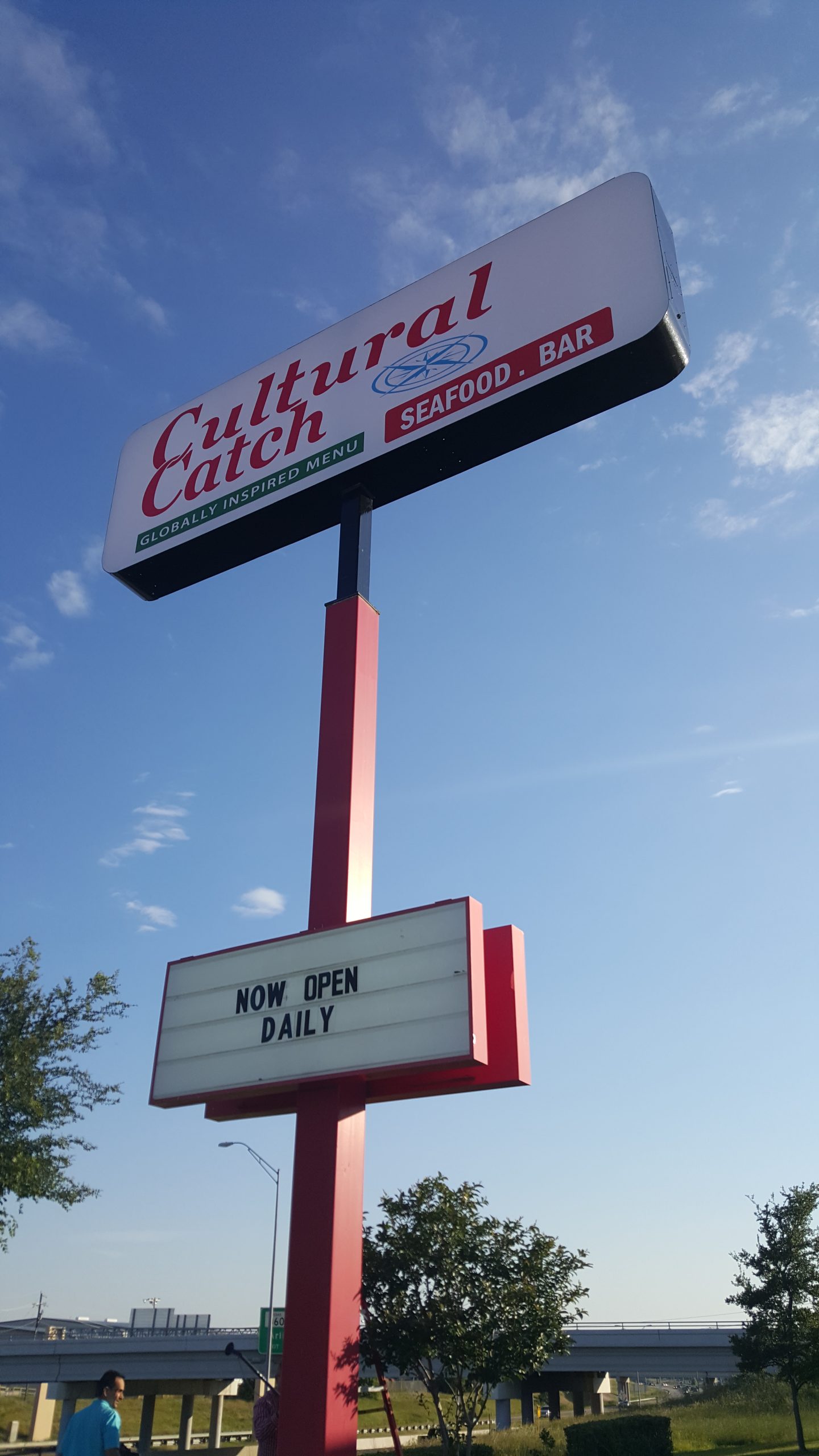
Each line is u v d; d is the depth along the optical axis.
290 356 19.92
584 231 16.94
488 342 17.09
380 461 17.33
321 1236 12.54
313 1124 13.17
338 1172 12.76
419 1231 17.31
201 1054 14.07
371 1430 60.88
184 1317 79.44
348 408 18.31
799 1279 26.64
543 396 16.22
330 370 19.05
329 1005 13.27
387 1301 17.05
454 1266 17.00
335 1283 12.27
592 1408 63.34
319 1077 12.88
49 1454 52.19
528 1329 16.84
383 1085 13.65
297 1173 13.03
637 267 16.06
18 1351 61.28
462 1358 16.52
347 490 17.86
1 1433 63.47
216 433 20.25
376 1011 12.85
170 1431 81.06
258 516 18.52
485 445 17.03
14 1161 16.94
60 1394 60.12
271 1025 13.65
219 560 19.70
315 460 18.17
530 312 16.86
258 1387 55.88
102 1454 8.58
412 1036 12.42
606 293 16.16
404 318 18.47
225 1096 13.76
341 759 15.57
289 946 14.05
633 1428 22.89
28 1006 18.86
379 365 18.33
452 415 16.73
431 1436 17.75
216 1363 56.94
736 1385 41.28
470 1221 17.75
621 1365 56.03
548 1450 25.67
